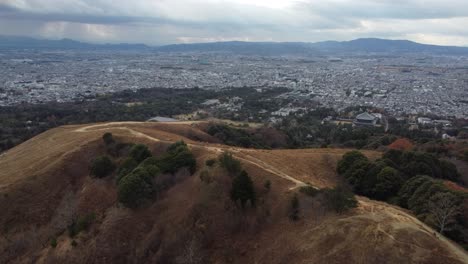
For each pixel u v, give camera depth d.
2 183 63.12
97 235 49.78
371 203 49.34
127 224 50.50
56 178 63.78
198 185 53.72
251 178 54.00
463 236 41.66
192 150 65.69
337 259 37.69
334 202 43.97
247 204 48.72
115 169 64.38
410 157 69.25
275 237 44.47
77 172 66.44
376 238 37.97
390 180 58.72
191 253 45.03
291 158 69.62
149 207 52.78
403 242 37.09
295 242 41.91
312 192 48.31
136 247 48.34
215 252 45.94
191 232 47.72
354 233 39.41
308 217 44.62
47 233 54.12
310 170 65.62
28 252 51.78
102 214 54.50
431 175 65.56
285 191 50.28
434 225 43.34
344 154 70.31
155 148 70.94
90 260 47.31
